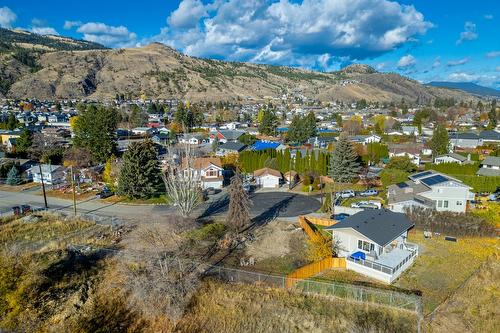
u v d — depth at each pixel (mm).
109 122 73562
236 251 34438
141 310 25703
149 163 50625
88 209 46438
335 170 60031
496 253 34312
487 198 49750
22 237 36781
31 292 26516
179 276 28328
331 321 24469
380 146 74250
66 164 65688
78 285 28250
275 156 72000
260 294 27156
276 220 43031
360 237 32812
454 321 24562
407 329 23625
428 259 33281
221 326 24578
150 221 40906
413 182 49156
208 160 59688
